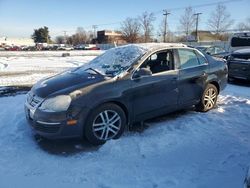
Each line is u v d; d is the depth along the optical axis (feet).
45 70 55.83
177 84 18.47
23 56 119.44
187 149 15.15
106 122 15.38
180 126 18.26
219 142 16.06
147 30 248.73
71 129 14.34
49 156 14.21
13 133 16.97
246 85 35.81
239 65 35.60
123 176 12.48
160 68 17.85
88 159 13.94
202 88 20.56
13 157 14.08
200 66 20.44
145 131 17.33
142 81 16.49
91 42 378.53
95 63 18.62
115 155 14.35
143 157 14.23
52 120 14.20
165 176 12.50
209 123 18.97
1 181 12.01
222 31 199.62
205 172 12.84
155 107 17.40
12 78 42.22
